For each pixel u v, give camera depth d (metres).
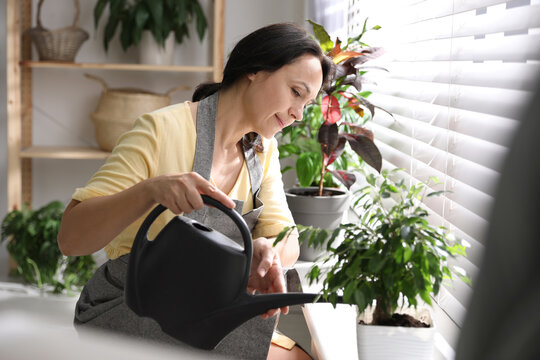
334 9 3.03
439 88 1.77
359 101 2.10
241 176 1.66
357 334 1.14
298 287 1.65
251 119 1.54
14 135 3.24
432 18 1.79
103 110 3.29
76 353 0.20
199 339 1.09
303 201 2.13
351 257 1.14
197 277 1.06
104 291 1.53
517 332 0.20
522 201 0.20
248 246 1.08
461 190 1.54
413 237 1.08
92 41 3.57
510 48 1.29
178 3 3.24
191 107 1.59
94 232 1.27
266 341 1.51
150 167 1.47
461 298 1.46
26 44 3.47
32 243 2.94
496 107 1.33
